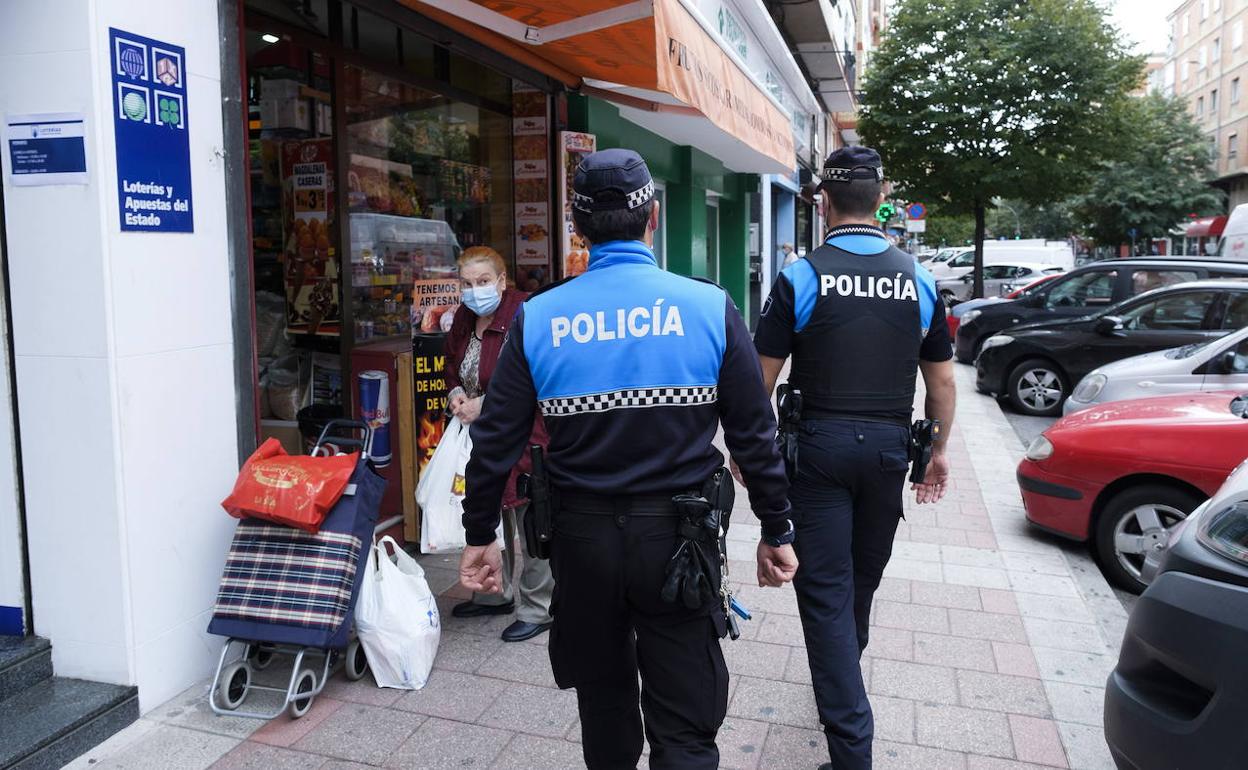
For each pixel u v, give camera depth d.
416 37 5.95
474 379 4.19
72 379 3.24
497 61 6.18
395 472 5.34
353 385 5.30
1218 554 2.43
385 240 5.71
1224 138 51.28
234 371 3.74
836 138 32.56
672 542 2.10
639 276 2.17
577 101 7.45
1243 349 6.56
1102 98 19.09
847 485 2.86
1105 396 7.07
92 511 3.28
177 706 3.46
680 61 5.14
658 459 2.11
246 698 3.57
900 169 21.23
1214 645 2.26
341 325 5.31
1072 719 3.41
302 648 3.44
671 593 2.06
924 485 3.33
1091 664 3.88
